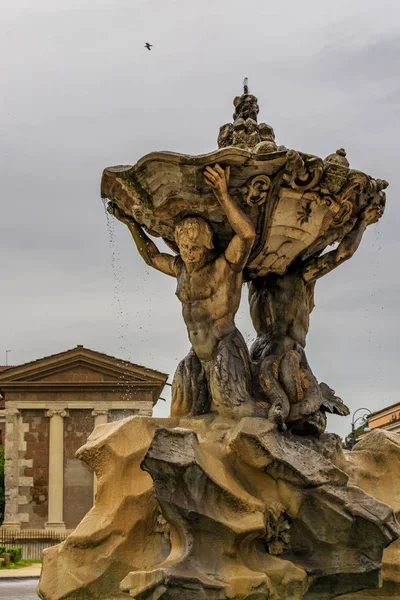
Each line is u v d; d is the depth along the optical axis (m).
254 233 9.33
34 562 37.50
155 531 9.08
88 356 48.72
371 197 10.02
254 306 10.60
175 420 9.58
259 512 8.25
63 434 48.12
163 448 8.00
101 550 9.06
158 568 7.85
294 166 9.08
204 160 8.98
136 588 7.89
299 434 9.65
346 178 9.56
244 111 10.76
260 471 8.55
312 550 8.52
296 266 10.45
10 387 48.62
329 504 8.29
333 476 8.41
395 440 9.65
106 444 9.23
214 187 9.16
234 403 9.30
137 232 10.58
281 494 8.52
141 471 9.18
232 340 9.66
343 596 9.16
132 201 10.12
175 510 8.05
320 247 10.34
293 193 9.47
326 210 9.80
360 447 9.91
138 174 9.56
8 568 31.28
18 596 15.62
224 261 9.64
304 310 10.39
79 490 47.91
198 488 8.03
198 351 9.80
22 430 48.31
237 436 8.55
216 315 9.70
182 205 9.62
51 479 47.62
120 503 9.07
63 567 9.09
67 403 48.38
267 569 8.33
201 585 7.74
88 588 8.98
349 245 10.25
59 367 48.81
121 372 48.59
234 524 8.10
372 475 9.50
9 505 47.44
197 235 9.57
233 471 8.59
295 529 8.55
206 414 9.75
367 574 8.30
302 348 10.23
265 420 8.91
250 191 9.30
